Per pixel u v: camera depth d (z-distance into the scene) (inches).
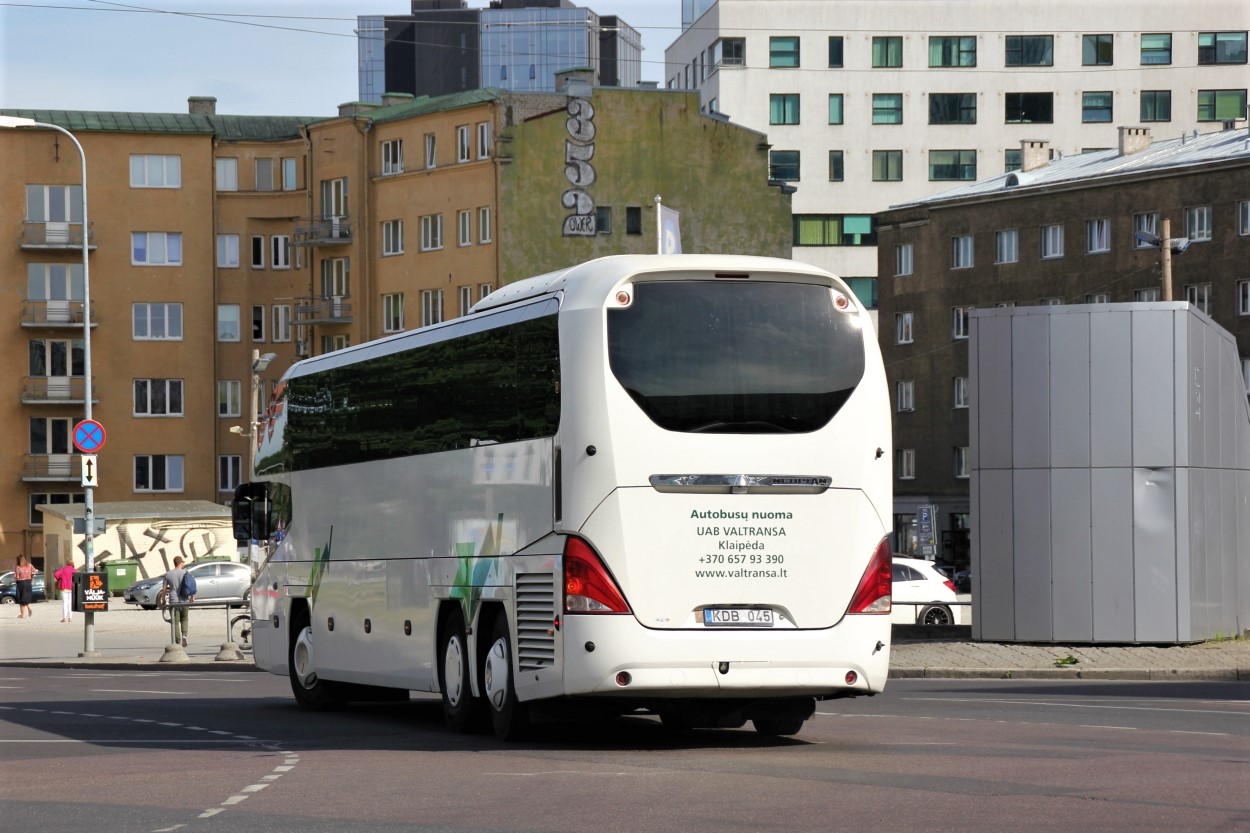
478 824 522.0
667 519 756.0
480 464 850.8
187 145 4584.2
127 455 4532.5
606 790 601.0
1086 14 5378.9
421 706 1145.4
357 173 4247.0
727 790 596.1
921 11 5408.5
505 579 816.3
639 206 4050.2
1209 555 1427.2
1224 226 3823.8
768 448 766.5
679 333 765.3
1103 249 4028.1
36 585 3914.9
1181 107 5364.2
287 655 1131.3
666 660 751.7
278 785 637.9
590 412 757.3
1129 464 1400.1
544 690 776.3
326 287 4311.0
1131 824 506.9
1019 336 1435.8
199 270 4581.7
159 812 566.3
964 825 506.3
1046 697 1079.0
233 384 4660.4
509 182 3959.2
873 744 767.1
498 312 844.0
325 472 1069.8
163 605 1755.7
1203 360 1429.6
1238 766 658.8
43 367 4510.3
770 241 4160.9
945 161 5408.5
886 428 789.2
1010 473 1439.5
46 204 4507.9
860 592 776.3
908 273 4409.5
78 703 1167.0
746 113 5418.3
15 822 545.6
